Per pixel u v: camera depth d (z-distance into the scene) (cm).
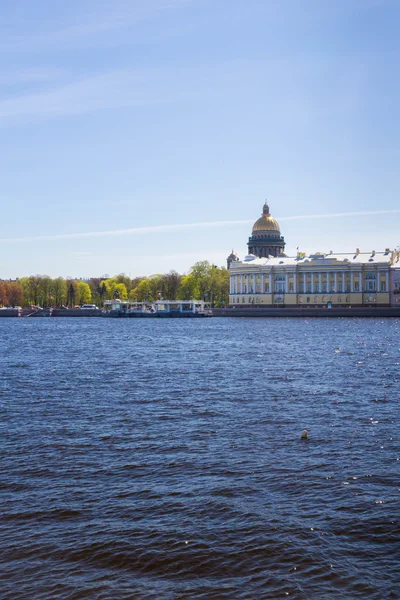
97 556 2105
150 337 12788
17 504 2517
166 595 1886
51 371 6600
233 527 2305
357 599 1862
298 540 2205
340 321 19912
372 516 2397
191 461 3070
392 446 3344
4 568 2028
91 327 17612
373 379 5869
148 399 4794
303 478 2812
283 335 13012
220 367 6950
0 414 4209
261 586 1933
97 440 3488
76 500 2559
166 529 2289
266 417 4091
